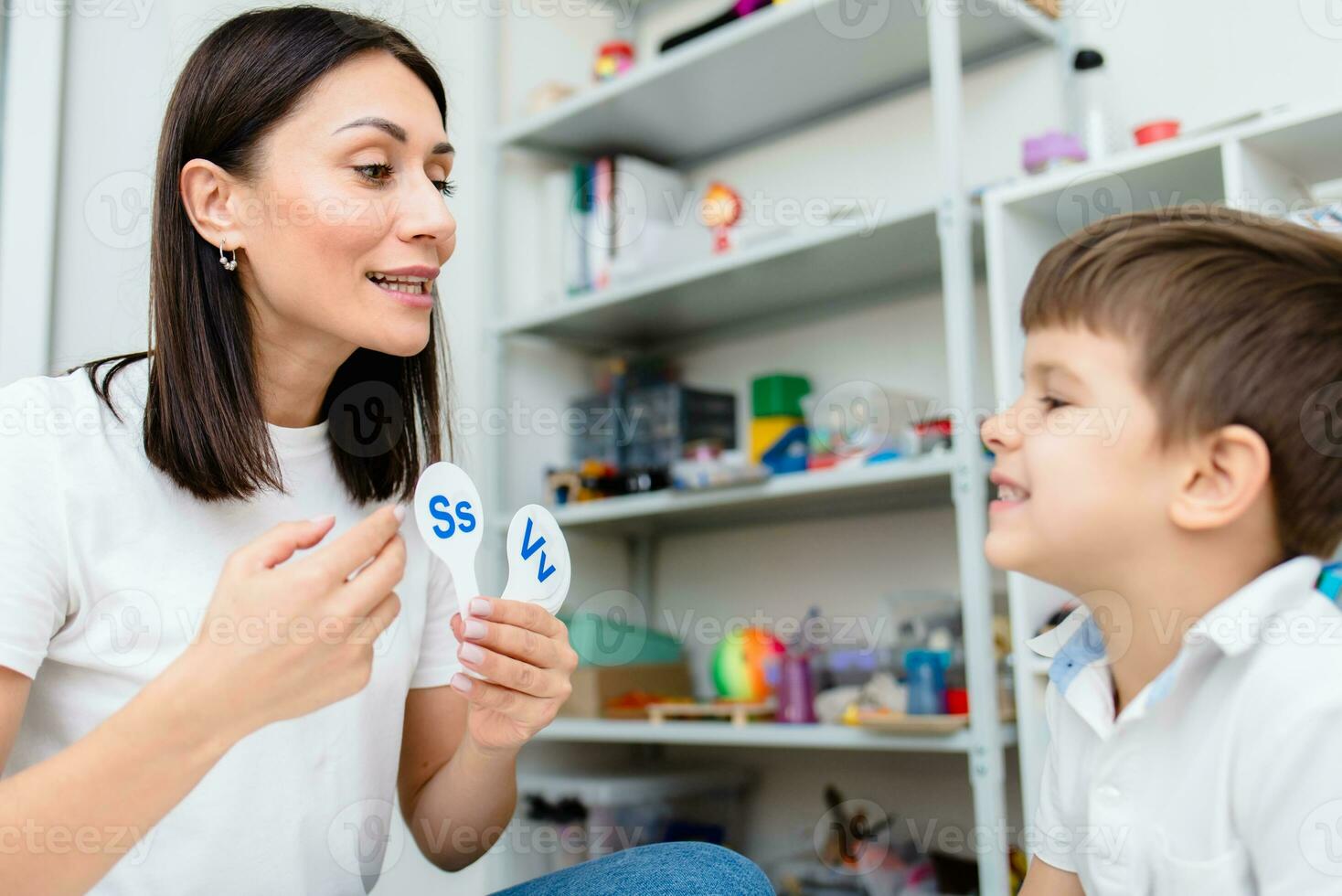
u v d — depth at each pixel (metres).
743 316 2.17
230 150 0.81
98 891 0.77
